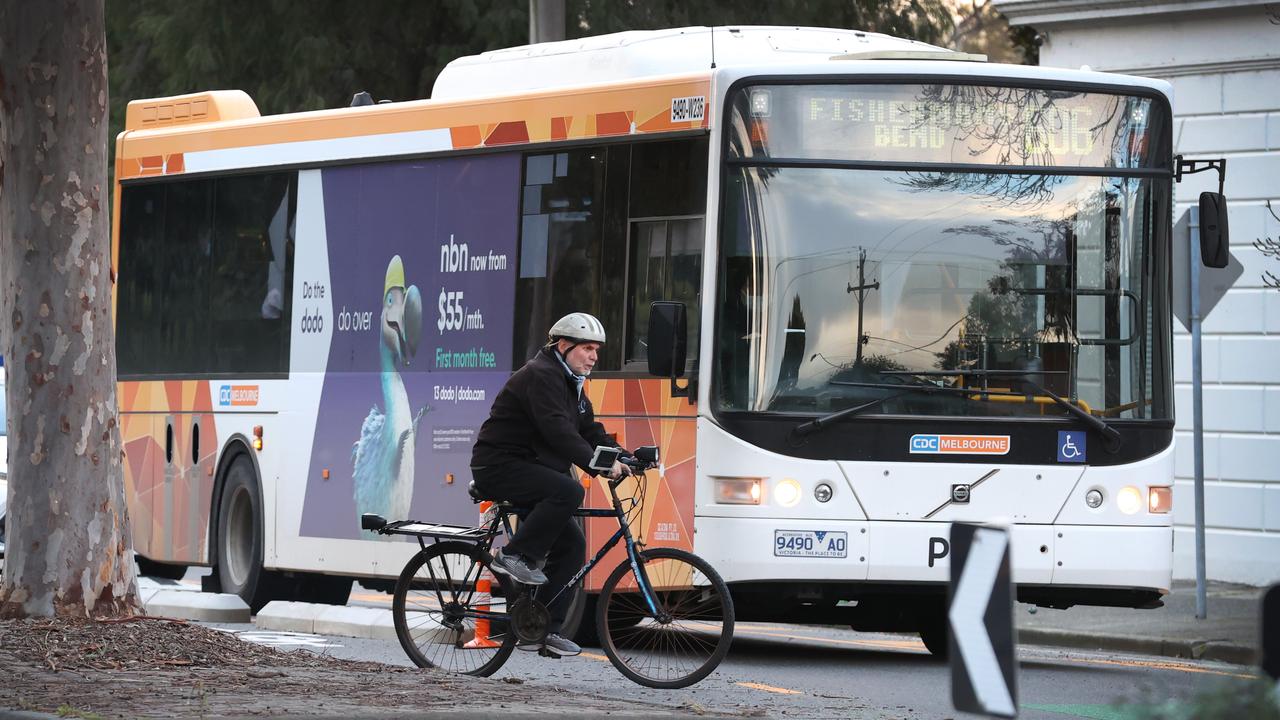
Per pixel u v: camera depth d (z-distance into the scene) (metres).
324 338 34.78
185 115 38.97
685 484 28.42
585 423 25.09
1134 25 46.31
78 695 19.75
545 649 24.94
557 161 30.69
